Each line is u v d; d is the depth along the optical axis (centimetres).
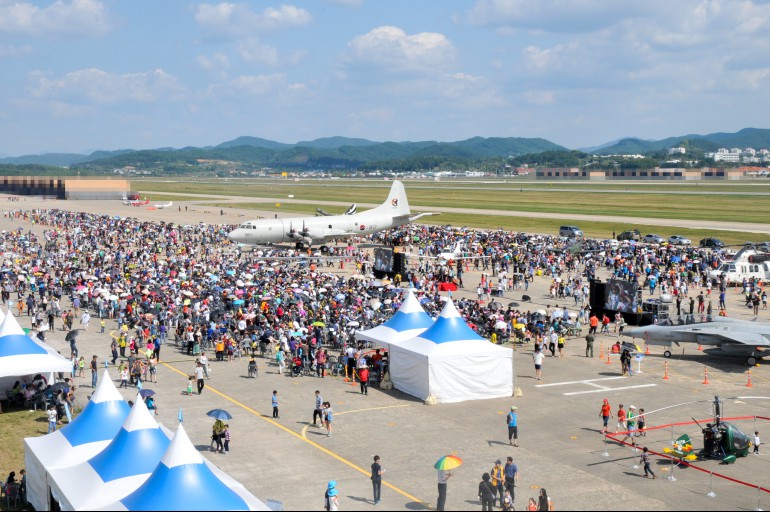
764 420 4144
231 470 3459
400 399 4638
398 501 3102
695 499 3094
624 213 18400
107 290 7312
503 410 4391
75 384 4931
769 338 5275
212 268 9369
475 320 6178
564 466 3491
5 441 3900
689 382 4947
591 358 5619
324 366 5216
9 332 4491
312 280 8344
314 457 3631
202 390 4806
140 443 2878
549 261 10119
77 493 2697
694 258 9844
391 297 7381
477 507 3042
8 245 12375
